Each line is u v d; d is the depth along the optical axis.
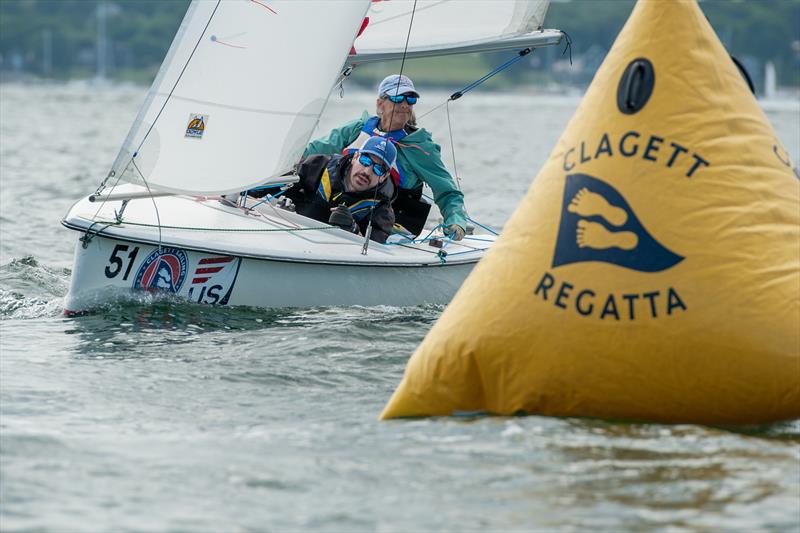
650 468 13.95
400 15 30.59
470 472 13.90
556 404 15.60
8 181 53.25
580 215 15.70
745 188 15.70
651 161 15.67
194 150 24.84
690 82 16.00
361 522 12.52
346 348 20.72
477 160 69.56
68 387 17.88
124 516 12.66
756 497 13.09
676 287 15.20
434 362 16.05
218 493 13.33
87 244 23.31
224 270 23.89
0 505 12.89
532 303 15.60
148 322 22.67
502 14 30.50
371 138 25.91
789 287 15.41
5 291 25.75
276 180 25.41
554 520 12.52
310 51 25.34
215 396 17.56
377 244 25.61
